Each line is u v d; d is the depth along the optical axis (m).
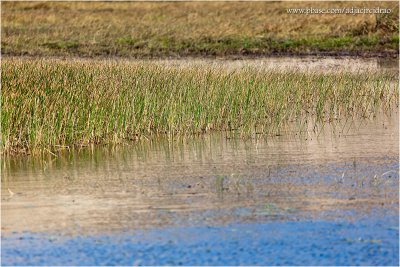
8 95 57.22
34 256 34.81
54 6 175.75
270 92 70.69
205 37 131.62
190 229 37.84
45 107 57.69
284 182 46.72
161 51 122.88
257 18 148.25
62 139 58.50
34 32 136.25
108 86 63.56
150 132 63.38
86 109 59.88
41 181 48.09
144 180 47.94
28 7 173.00
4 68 66.19
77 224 38.81
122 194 44.38
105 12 165.25
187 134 63.62
